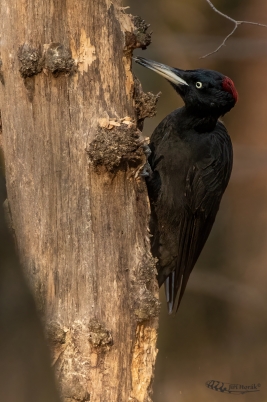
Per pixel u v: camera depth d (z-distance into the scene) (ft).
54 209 24.36
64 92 24.14
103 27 24.47
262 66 67.10
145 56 65.51
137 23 25.62
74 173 24.22
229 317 64.23
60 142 24.25
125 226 24.90
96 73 24.40
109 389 24.31
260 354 62.08
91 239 24.31
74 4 24.00
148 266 25.22
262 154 64.95
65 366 24.02
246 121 67.77
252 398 59.57
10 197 25.17
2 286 18.85
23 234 24.81
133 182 25.08
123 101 25.08
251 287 64.85
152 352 25.45
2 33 24.54
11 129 24.99
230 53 64.49
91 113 24.29
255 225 66.39
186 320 63.72
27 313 19.13
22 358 18.71
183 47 65.41
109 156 23.84
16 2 24.03
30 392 18.84
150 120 64.18
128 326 24.62
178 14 67.00
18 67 24.30
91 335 23.90
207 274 64.95
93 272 24.30
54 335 23.86
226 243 67.05
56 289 24.29
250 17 66.54
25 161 24.71
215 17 67.10
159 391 59.67
